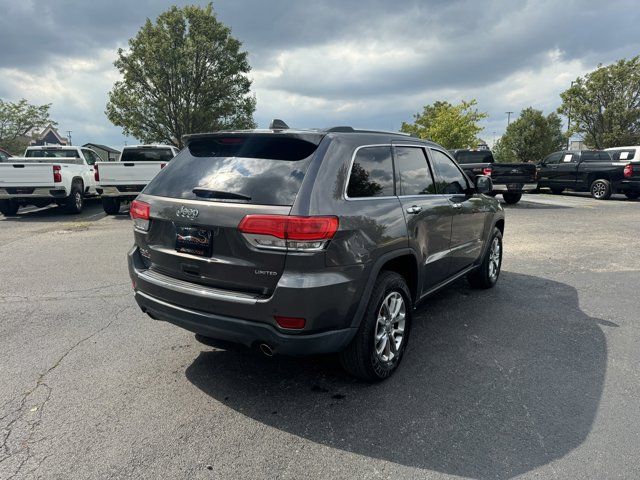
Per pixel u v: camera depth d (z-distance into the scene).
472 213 4.75
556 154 18.59
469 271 5.01
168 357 3.71
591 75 29.66
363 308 2.99
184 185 3.20
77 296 5.29
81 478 2.33
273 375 3.42
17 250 7.91
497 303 5.04
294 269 2.68
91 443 2.60
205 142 3.42
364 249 2.94
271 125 3.41
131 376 3.39
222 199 2.90
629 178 15.66
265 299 2.73
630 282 5.89
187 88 28.64
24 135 45.84
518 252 7.68
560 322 4.48
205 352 3.80
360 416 2.88
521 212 12.96
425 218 3.73
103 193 12.23
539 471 2.38
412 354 3.76
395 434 2.70
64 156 15.81
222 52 29.16
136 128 28.77
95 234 9.53
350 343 3.11
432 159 4.24
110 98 28.83
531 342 4.00
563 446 2.57
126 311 4.79
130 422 2.81
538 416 2.87
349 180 3.03
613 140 28.89
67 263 6.91
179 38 28.70
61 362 3.62
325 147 3.00
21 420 2.83
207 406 3.00
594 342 4.00
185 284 3.06
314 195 2.76
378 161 3.40
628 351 3.82
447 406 2.99
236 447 2.58
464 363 3.60
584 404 3.01
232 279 2.85
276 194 2.79
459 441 2.63
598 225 10.55
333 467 2.42
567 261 7.04
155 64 27.78
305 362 3.63
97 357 3.71
